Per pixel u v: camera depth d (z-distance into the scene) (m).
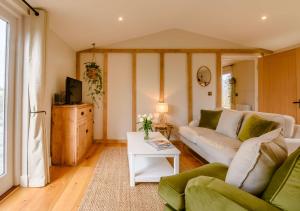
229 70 7.86
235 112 3.59
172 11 4.01
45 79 2.67
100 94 5.13
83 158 3.78
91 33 4.16
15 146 2.53
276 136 1.37
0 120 2.37
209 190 1.11
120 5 3.30
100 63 5.12
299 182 0.94
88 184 2.63
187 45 5.23
